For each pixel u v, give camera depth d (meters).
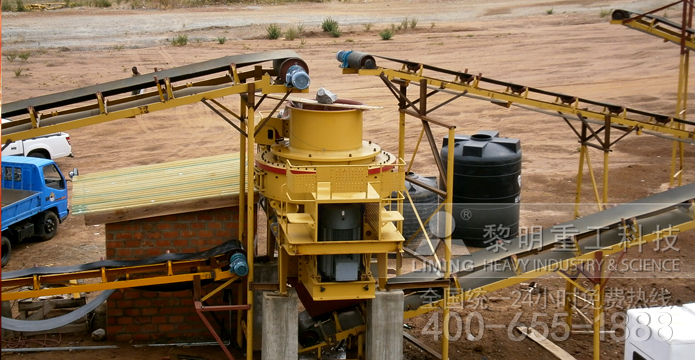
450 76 35.94
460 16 57.06
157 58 40.00
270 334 9.62
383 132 27.89
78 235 17.16
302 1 65.38
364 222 9.71
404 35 48.34
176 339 11.30
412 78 12.31
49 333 11.32
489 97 12.95
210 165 13.13
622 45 42.94
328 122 9.88
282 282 9.68
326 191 9.18
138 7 59.12
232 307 9.80
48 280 9.73
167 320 11.24
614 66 38.12
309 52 42.41
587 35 46.22
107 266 9.91
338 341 10.95
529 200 19.62
